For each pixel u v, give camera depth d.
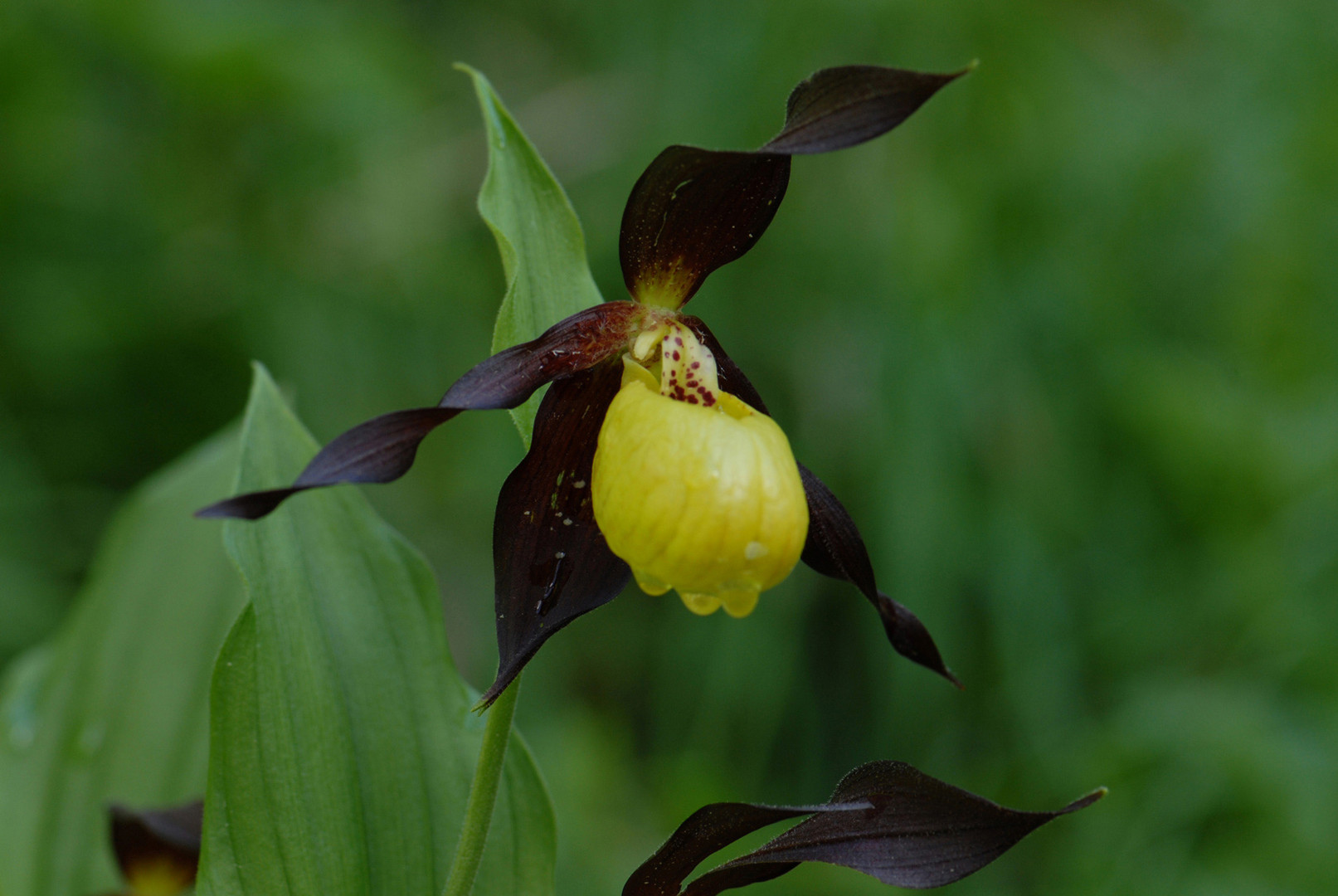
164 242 0.92
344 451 0.50
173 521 0.61
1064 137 0.93
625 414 0.52
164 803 0.59
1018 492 0.86
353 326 0.94
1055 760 0.81
